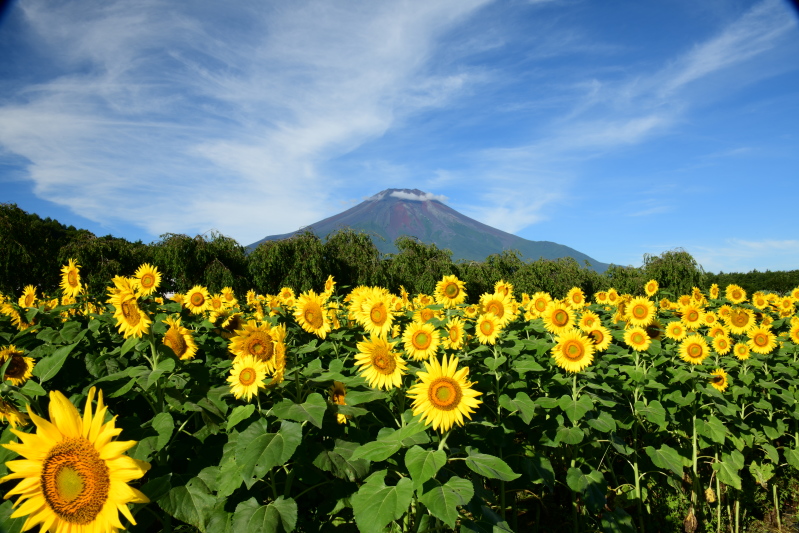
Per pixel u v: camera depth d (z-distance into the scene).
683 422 6.10
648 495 5.80
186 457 3.71
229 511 3.22
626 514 4.68
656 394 6.05
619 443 4.92
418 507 3.38
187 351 4.17
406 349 4.57
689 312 8.31
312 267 25.25
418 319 6.45
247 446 3.09
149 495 3.07
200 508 3.12
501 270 32.03
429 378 3.24
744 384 6.64
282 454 2.97
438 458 2.92
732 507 6.06
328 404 3.74
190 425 4.05
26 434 1.97
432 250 30.56
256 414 3.54
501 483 4.42
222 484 3.16
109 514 1.96
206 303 7.00
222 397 3.84
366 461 3.54
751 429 6.24
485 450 4.34
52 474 1.97
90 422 2.02
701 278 22.27
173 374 3.87
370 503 2.92
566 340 4.98
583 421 4.86
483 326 5.07
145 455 3.01
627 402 5.78
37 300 7.45
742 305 10.48
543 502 5.26
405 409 4.29
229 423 3.30
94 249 23.44
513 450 4.49
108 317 4.54
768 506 6.29
